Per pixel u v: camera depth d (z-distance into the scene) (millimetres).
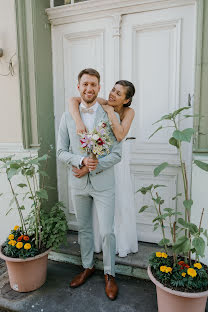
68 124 1858
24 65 2352
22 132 2459
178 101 2186
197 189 1965
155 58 2242
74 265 2379
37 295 1972
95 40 2418
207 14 1828
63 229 2016
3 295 1985
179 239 1503
